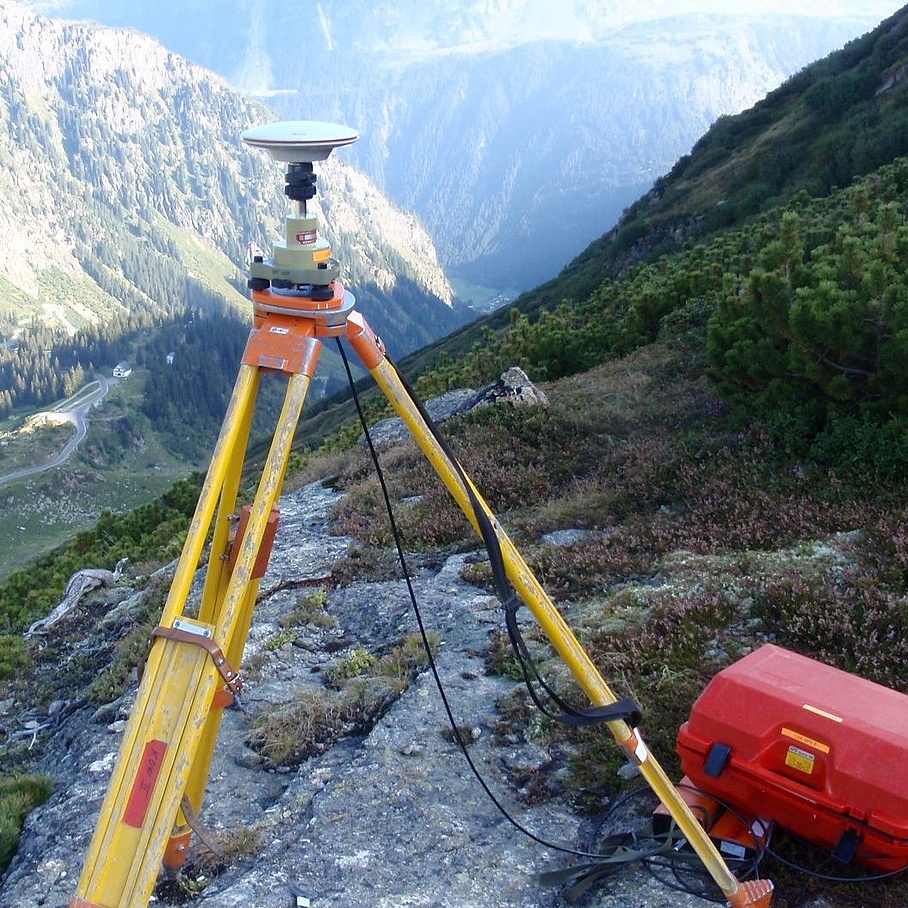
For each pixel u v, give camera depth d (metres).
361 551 9.38
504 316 70.25
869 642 5.44
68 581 13.36
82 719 7.80
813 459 8.82
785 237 12.29
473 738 5.40
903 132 36.94
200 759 3.75
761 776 3.87
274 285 3.20
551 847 4.39
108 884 2.80
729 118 62.28
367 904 4.14
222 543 3.43
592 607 6.84
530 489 10.40
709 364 12.55
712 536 7.66
